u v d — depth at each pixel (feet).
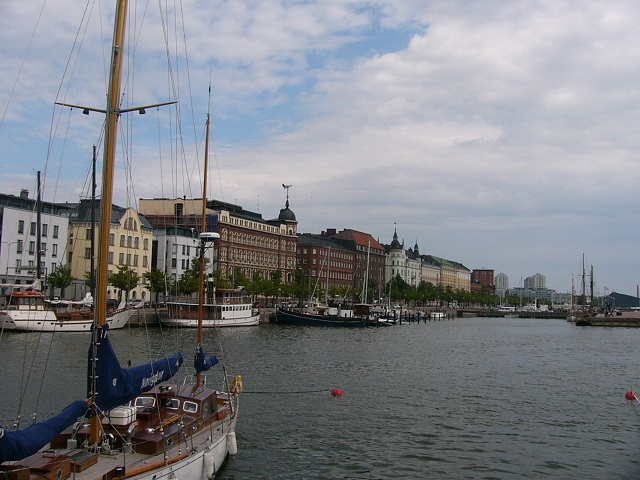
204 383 101.65
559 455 94.58
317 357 212.02
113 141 58.03
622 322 553.23
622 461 92.07
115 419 63.87
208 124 99.30
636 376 184.75
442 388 152.66
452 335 370.53
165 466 59.36
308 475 81.97
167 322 320.50
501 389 153.79
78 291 375.04
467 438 102.94
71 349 202.69
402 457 91.45
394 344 283.79
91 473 55.36
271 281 484.33
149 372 64.18
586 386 162.09
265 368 177.68
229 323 344.90
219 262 516.73
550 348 284.61
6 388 132.16
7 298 253.85
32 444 46.50
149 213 497.05
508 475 84.79
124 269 344.28
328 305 492.95
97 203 364.99
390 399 135.33
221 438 74.74
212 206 531.91
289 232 635.25
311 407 124.26
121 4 57.98
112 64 57.93
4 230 336.70
